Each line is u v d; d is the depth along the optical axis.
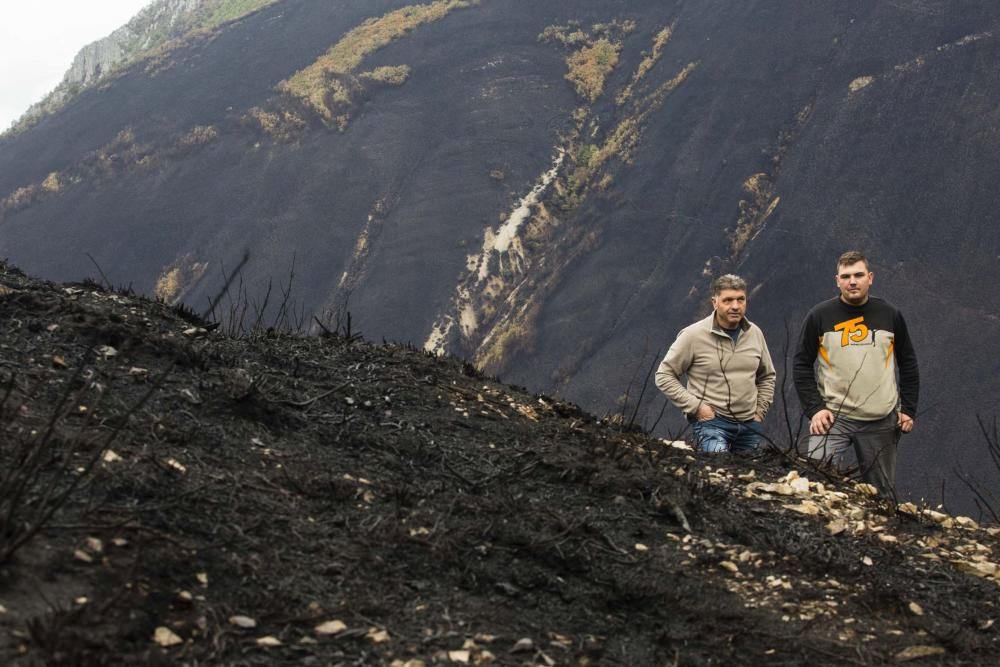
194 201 137.88
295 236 122.88
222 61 168.38
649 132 119.56
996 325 69.69
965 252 79.50
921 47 106.06
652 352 84.25
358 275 114.19
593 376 83.12
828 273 85.00
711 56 125.56
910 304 76.00
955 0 109.75
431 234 114.88
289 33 168.75
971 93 96.50
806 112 109.00
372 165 130.50
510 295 105.12
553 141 129.00
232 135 149.00
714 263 94.44
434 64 146.25
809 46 117.19
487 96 137.50
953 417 59.12
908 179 89.88
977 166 87.81
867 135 97.75
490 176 122.44
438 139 133.00
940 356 67.88
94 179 152.62
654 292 93.06
